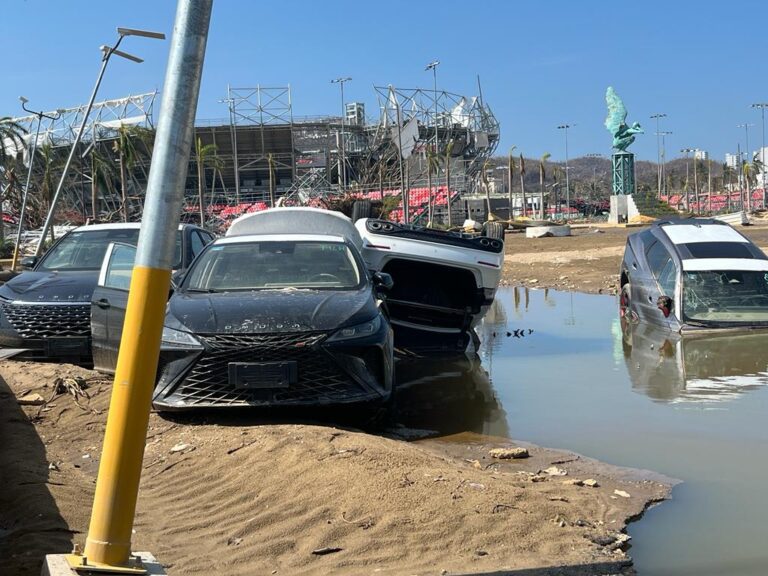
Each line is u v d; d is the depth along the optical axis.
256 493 5.11
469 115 112.81
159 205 3.26
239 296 7.23
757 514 4.71
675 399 7.80
